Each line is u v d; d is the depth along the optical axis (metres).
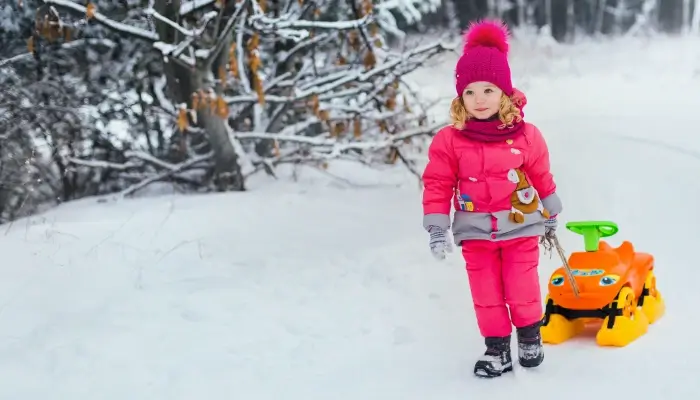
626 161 9.72
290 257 6.51
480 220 4.02
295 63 11.46
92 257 6.29
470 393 3.81
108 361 4.39
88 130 11.15
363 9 10.21
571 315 4.49
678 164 9.38
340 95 10.45
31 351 4.54
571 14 37.47
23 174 10.45
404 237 7.14
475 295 4.08
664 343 4.31
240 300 5.40
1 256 6.32
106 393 4.02
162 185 11.22
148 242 6.90
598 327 4.75
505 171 4.00
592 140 11.22
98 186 11.52
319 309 5.23
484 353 4.23
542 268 5.93
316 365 4.30
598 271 4.45
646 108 14.91
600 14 38.56
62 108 10.34
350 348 4.54
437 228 3.98
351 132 11.24
